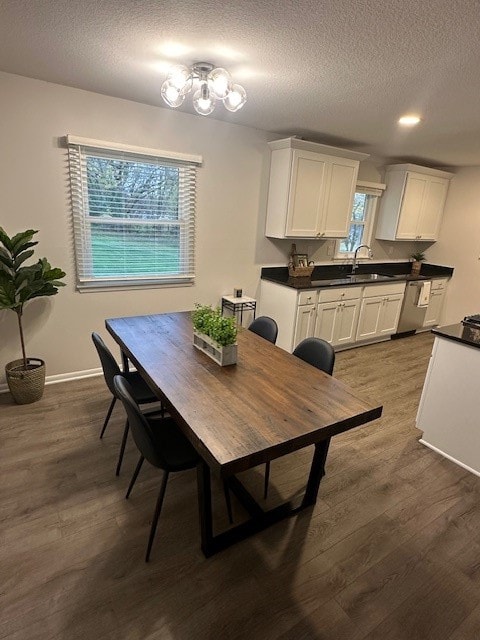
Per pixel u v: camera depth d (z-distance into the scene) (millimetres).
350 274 4875
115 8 1573
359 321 4367
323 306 3963
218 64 2070
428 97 2432
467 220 5000
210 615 1410
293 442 1306
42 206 2785
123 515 1845
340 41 1751
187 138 3232
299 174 3586
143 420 1449
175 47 1913
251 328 2705
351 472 2260
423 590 1550
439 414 2445
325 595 1507
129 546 1675
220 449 1224
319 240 4477
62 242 2934
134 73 2328
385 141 3746
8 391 2961
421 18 1517
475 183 4852
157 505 1598
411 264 5566
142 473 2146
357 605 1476
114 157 2965
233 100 2080
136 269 3340
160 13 1594
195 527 1795
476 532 1858
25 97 2533
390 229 4840
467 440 2311
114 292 3271
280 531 1799
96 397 2945
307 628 1386
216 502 1963
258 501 2002
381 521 1896
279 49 1864
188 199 3412
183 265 3576
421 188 4793
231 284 3926
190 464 1597
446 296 5371
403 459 2404
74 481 2055
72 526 1765
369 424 2820
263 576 1569
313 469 1888
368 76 2143
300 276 4215
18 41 1917
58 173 2781
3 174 2600
